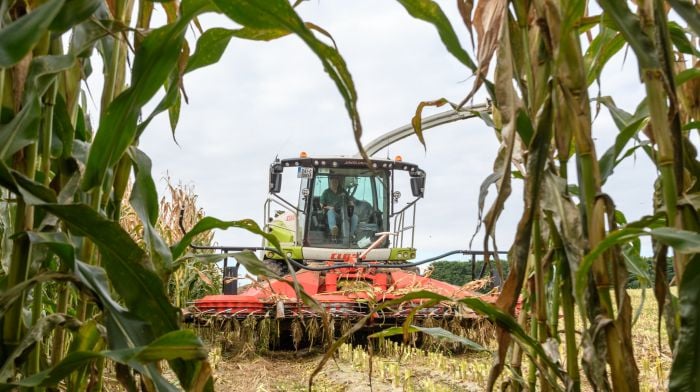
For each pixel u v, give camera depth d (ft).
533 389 5.53
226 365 20.88
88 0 4.21
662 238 3.70
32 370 4.48
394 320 23.04
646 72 4.09
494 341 22.76
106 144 4.32
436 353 21.40
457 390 15.83
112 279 4.15
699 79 5.08
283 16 3.27
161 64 4.30
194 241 27.55
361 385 16.83
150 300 4.20
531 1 4.40
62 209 3.83
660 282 4.42
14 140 3.95
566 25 4.17
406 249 31.17
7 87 4.10
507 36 4.01
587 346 4.22
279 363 21.65
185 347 3.67
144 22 5.20
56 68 4.15
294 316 22.03
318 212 31.27
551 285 5.74
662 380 14.19
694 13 3.91
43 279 3.98
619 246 4.26
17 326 4.13
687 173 5.01
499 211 3.94
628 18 3.99
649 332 24.95
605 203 4.18
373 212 31.60
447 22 4.40
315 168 31.24
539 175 4.25
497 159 5.22
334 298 23.11
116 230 3.97
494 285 28.14
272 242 5.49
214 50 5.13
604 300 4.25
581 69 4.22
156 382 3.91
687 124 4.88
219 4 3.36
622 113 5.71
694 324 3.70
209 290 30.42
